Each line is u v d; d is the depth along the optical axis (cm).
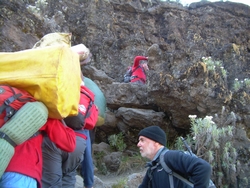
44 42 321
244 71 684
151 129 296
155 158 282
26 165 214
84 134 312
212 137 490
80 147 296
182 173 264
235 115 555
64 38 334
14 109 213
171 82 568
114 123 664
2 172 195
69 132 252
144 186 291
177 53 631
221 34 927
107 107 685
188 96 564
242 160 532
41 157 232
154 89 583
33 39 613
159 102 600
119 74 857
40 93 220
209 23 955
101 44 883
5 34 569
